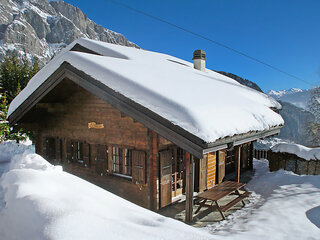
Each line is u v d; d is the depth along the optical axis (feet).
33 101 24.97
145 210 11.52
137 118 17.12
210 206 19.62
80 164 27.35
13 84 70.85
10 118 27.40
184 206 22.26
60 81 22.09
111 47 28.76
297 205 18.92
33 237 7.54
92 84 19.38
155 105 16.52
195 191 25.99
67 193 10.50
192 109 16.03
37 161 14.88
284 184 26.25
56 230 7.32
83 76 19.86
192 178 18.52
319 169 30.78
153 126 16.42
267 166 38.96
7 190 11.00
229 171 33.47
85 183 12.91
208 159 27.04
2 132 40.57
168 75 24.27
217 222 18.45
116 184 23.81
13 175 11.86
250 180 31.32
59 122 29.17
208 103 19.27
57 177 12.15
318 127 73.10
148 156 21.26
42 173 12.05
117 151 25.18
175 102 16.29
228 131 16.55
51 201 9.18
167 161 21.91
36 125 31.53
